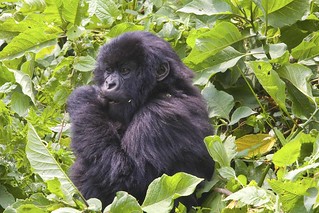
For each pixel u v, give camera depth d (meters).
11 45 14.46
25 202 10.59
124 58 12.61
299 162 11.66
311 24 14.56
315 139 11.40
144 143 11.86
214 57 13.61
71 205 10.37
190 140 12.11
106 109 12.73
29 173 12.75
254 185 10.66
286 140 12.70
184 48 14.72
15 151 12.55
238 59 13.53
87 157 12.14
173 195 10.29
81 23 14.62
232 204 10.69
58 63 14.76
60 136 13.79
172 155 11.91
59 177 10.56
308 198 10.09
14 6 17.23
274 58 13.10
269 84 12.48
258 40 13.91
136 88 12.60
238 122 14.02
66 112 14.27
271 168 13.06
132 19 15.62
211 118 13.63
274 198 10.42
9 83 13.48
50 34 14.62
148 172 11.77
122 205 10.14
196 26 14.33
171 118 12.05
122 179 11.85
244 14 13.99
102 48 12.94
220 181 12.05
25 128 12.67
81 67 14.10
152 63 12.61
